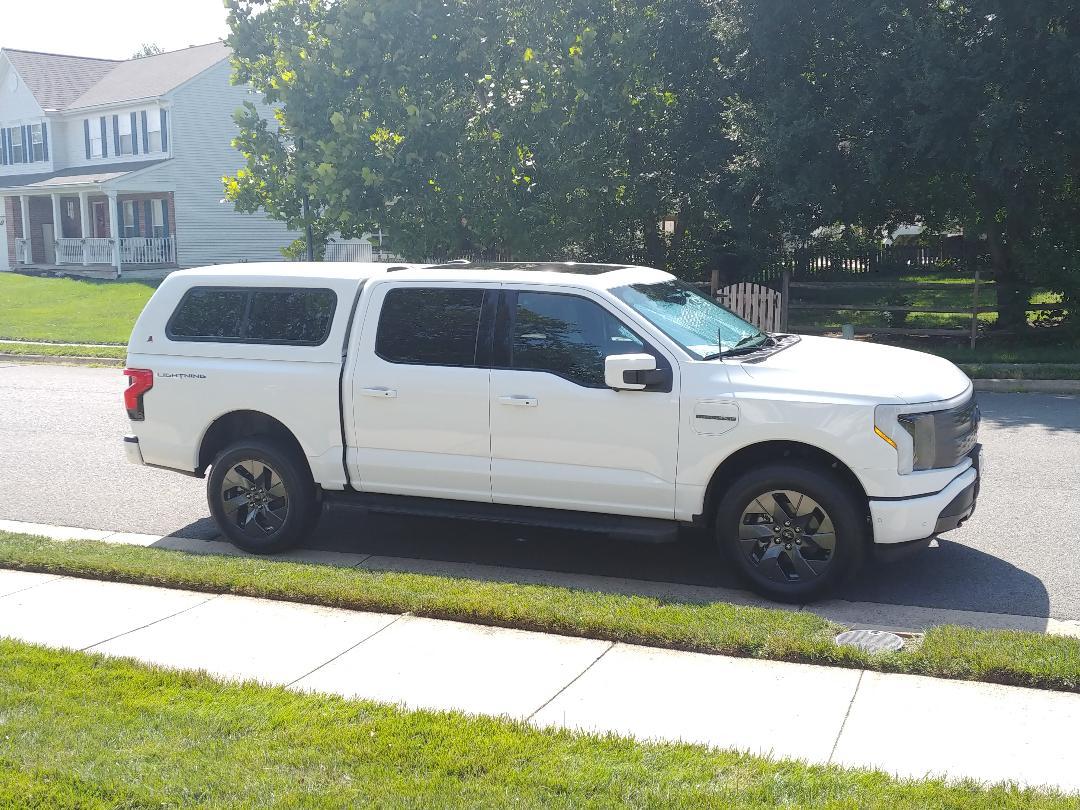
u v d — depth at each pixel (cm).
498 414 697
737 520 653
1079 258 1794
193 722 454
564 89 1998
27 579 693
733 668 519
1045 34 1684
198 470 799
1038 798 376
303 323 758
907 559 727
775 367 655
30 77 4572
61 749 429
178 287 799
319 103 1981
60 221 4388
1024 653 511
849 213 1958
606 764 410
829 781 392
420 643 562
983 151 1684
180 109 4141
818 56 1933
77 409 1475
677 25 2012
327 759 416
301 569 686
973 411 663
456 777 402
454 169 2016
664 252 2353
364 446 737
